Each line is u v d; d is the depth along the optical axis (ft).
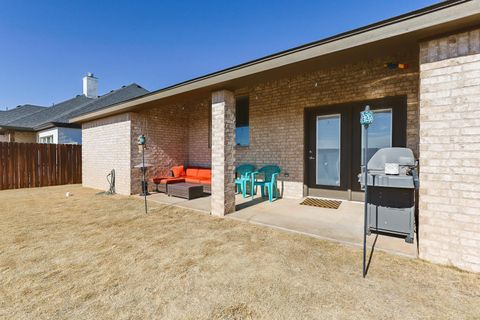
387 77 15.79
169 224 13.20
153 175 24.26
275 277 7.51
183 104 27.48
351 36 9.28
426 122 8.13
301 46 10.53
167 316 5.78
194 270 8.02
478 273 7.34
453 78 7.65
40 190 26.43
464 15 6.86
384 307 6.01
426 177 8.14
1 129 38.88
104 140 25.55
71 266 8.36
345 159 18.02
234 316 5.77
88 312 5.94
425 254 8.27
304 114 19.36
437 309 5.91
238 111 23.86
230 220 13.82
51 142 37.47
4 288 7.02
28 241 10.74
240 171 22.77
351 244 9.87
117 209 16.84
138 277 7.59
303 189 19.40
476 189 7.31
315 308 6.02
